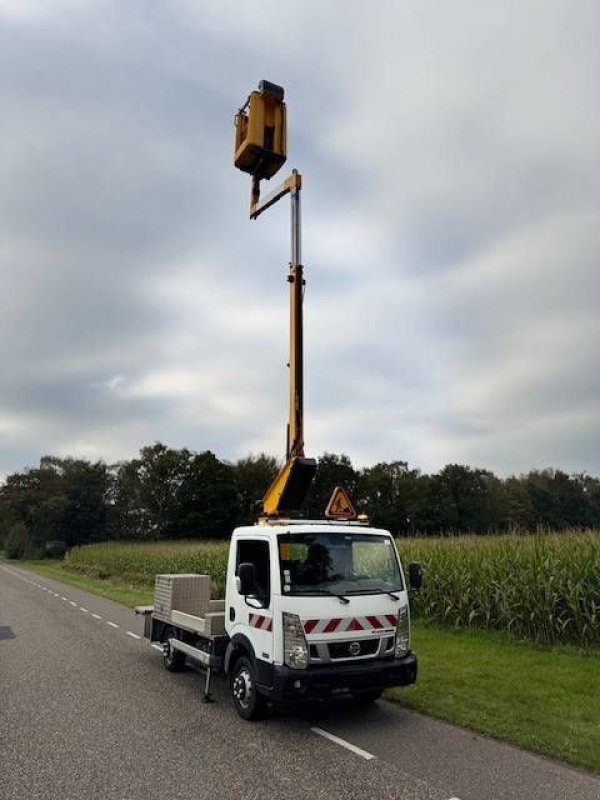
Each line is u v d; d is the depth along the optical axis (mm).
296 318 9328
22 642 12719
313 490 79875
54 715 7355
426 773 5520
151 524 98312
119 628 14922
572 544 12742
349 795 5043
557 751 5992
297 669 6516
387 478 83875
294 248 9562
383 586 7316
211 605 10203
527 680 8906
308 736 6566
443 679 8992
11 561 79688
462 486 82438
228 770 5582
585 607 11430
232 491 88125
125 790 5141
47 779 5375
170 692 8523
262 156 10641
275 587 6852
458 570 13992
